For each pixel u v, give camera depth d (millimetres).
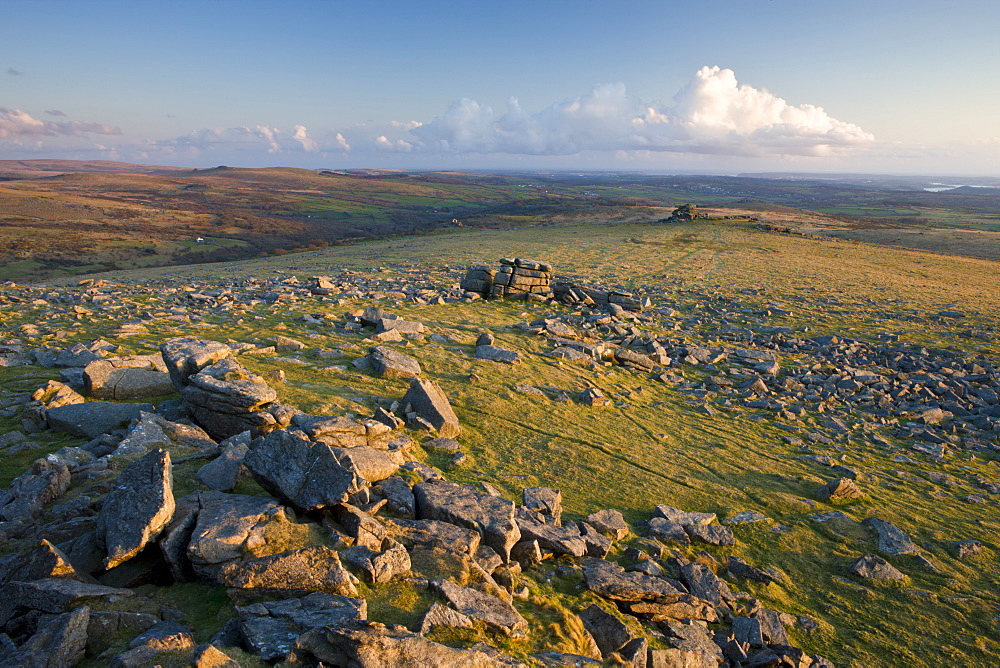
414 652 6668
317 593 7613
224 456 10688
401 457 13484
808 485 17828
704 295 50281
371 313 28312
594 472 16562
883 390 27609
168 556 8008
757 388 26672
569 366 26328
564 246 83500
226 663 6137
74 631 6387
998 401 26578
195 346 14820
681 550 13242
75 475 10500
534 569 10781
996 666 11109
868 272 67438
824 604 12492
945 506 17281
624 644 9227
